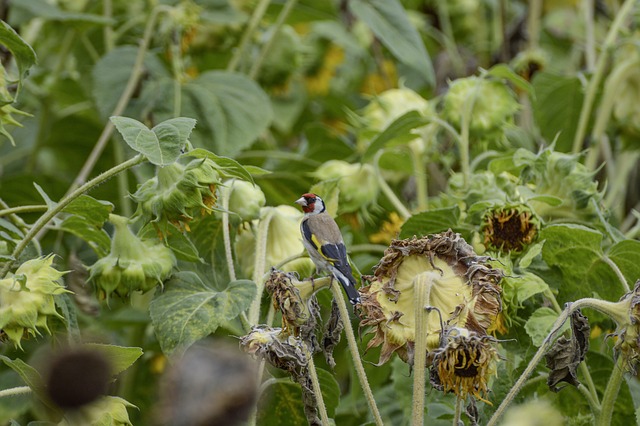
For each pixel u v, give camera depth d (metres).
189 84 9.28
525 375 5.39
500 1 12.04
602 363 6.86
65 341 6.15
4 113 6.57
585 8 10.97
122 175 9.38
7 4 9.48
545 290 6.21
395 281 5.32
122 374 7.70
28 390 5.50
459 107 8.28
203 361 2.29
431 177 10.32
